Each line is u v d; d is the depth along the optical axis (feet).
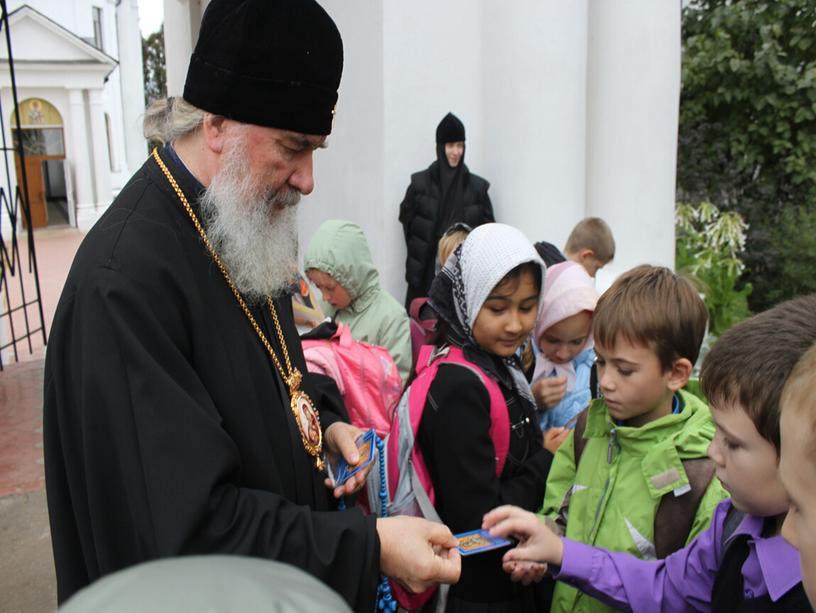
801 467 3.00
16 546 11.42
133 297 4.12
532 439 6.55
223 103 4.53
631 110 16.76
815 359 3.09
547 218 16.47
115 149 101.50
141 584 1.84
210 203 4.64
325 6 18.39
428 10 16.55
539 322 7.83
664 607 4.90
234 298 4.80
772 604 3.99
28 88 77.30
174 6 29.25
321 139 4.81
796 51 25.39
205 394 4.25
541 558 5.13
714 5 26.27
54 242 71.05
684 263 21.35
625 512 5.40
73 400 4.18
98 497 4.02
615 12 16.57
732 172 26.86
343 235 10.31
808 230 23.82
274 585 1.92
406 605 6.05
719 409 4.17
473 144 17.39
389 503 6.15
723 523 4.64
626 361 5.30
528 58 16.05
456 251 6.40
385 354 8.61
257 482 4.54
